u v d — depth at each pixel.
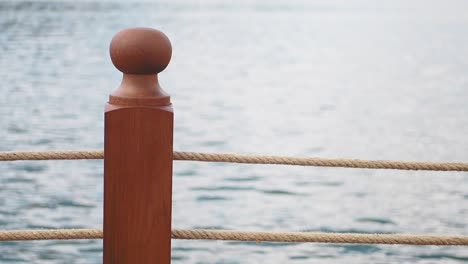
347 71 44.28
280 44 60.25
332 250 11.30
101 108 28.45
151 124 2.29
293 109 30.23
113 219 2.33
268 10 114.06
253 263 10.80
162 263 2.35
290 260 10.93
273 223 14.23
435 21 93.06
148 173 2.31
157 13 95.44
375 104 31.83
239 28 75.19
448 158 21.69
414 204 15.29
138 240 2.34
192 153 2.49
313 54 53.50
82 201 15.37
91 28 68.19
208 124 26.31
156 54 2.25
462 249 11.27
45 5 105.25
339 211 14.99
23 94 31.20
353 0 151.12
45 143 22.36
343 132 25.58
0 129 23.89
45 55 45.94
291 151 22.84
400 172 17.86
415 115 29.02
